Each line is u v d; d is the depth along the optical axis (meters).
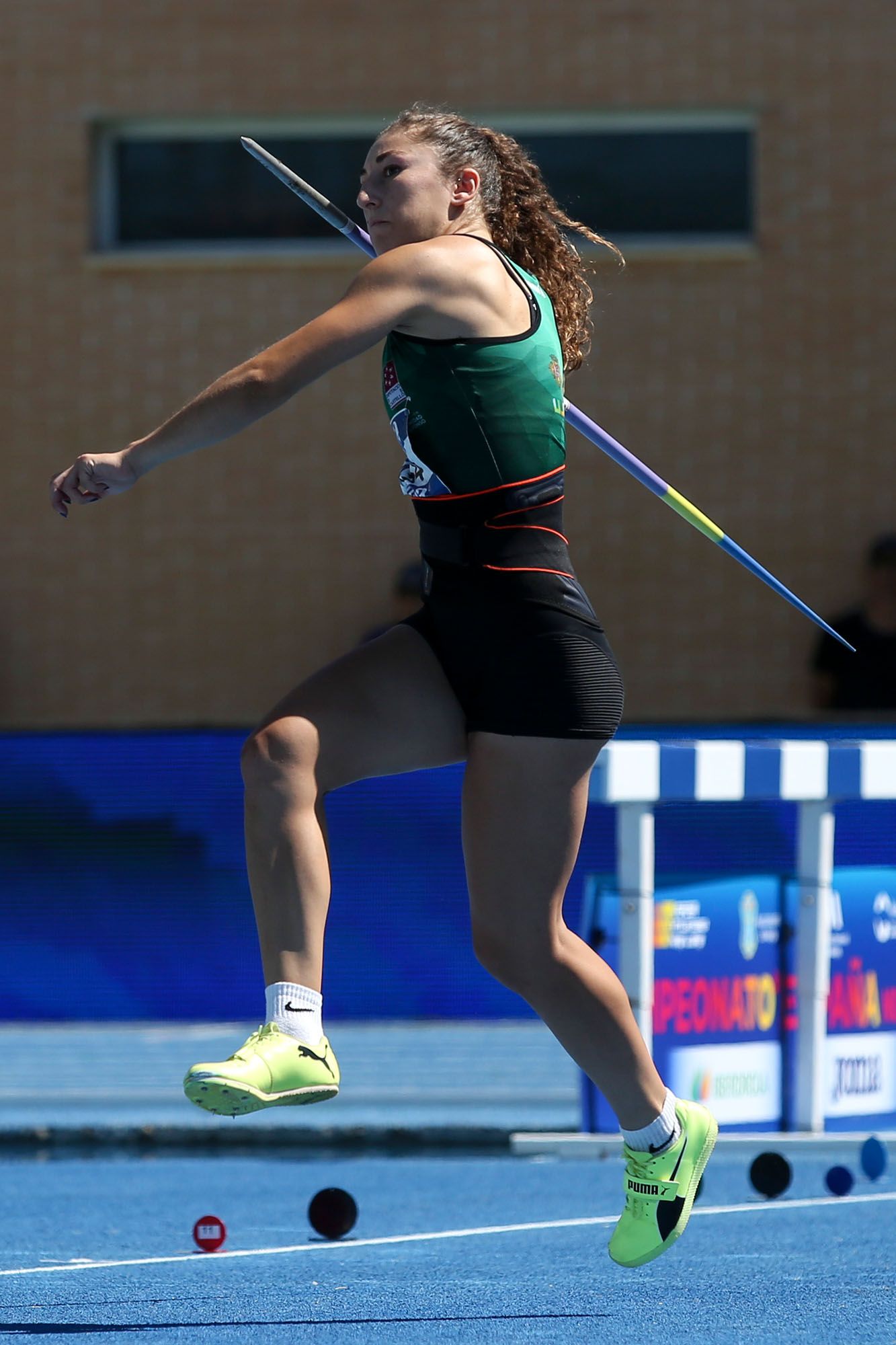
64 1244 15.37
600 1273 13.70
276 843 10.41
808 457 44.66
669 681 44.44
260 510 45.41
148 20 46.03
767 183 44.84
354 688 10.73
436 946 31.47
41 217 46.09
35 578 45.84
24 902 31.81
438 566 10.79
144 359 46.03
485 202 11.38
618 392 44.97
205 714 45.53
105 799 31.72
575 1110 23.91
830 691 43.34
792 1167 19.53
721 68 44.97
